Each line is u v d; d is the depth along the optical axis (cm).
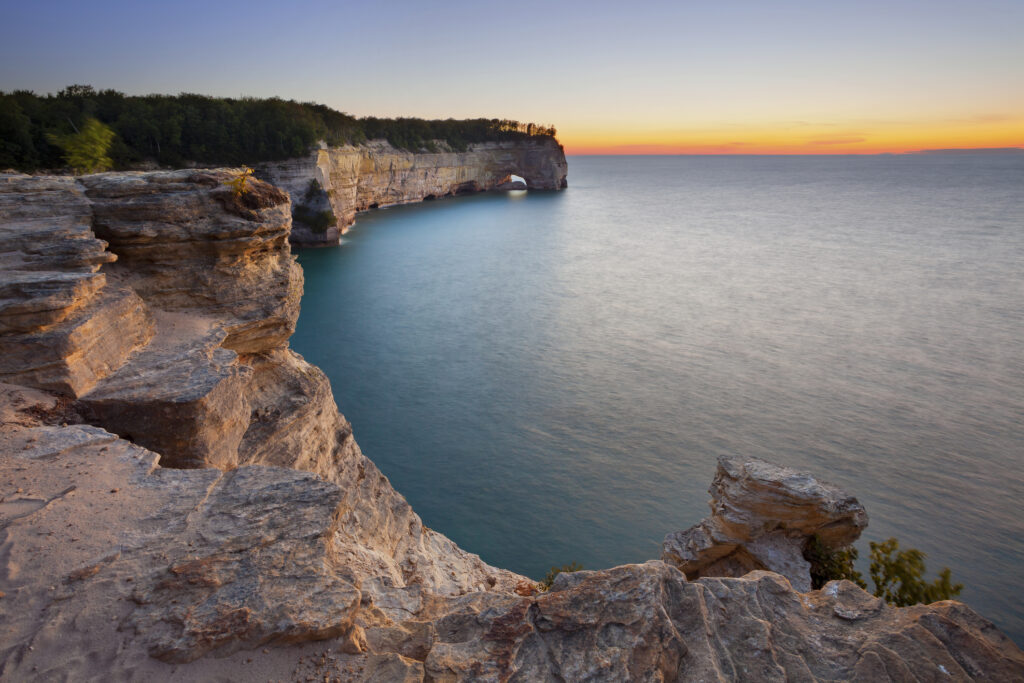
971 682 815
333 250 12388
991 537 3600
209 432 1384
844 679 823
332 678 737
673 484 4175
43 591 787
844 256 12719
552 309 8719
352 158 14775
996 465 4428
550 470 4328
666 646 823
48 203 1661
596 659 791
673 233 16500
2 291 1292
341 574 884
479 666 779
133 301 1611
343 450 2314
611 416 5231
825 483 2005
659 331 7719
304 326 7669
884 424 5097
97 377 1381
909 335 7469
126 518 941
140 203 1725
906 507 3903
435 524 3691
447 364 6456
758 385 5953
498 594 1083
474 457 4503
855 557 2014
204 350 1606
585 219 19262
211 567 843
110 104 10450
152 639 736
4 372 1234
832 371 6319
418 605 1151
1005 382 5991
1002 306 8644
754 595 985
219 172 1928
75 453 1105
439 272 11000
